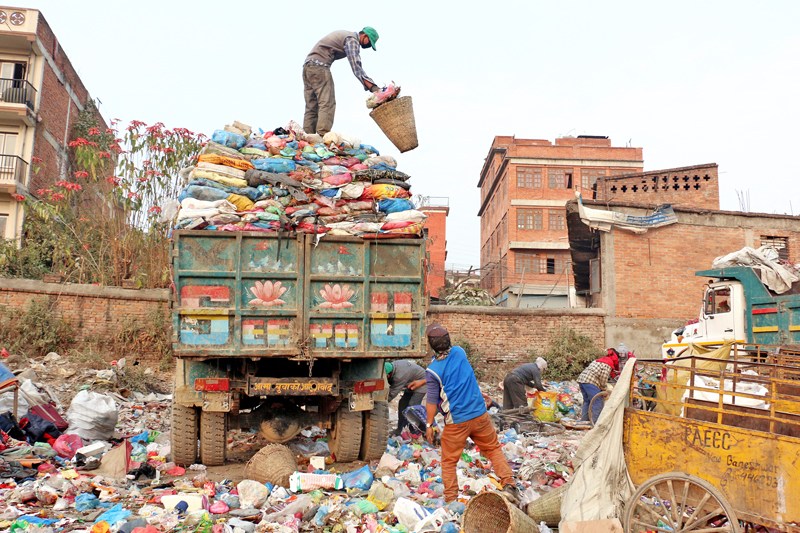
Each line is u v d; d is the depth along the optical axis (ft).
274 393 23.80
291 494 20.04
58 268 60.85
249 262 23.24
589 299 76.28
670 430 14.98
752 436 13.56
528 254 155.63
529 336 63.26
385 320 24.35
